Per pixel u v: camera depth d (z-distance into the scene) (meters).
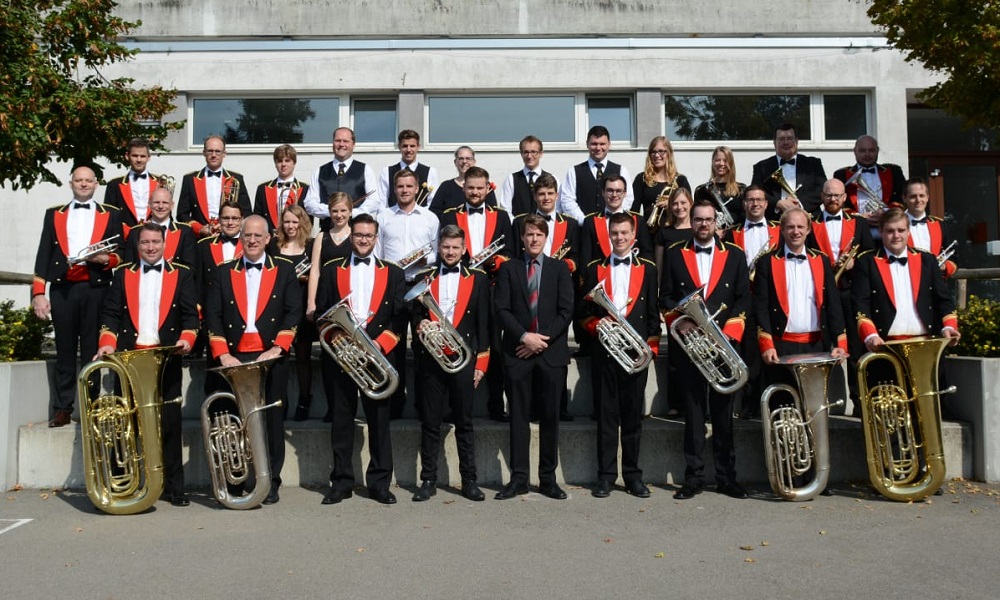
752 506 5.38
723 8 11.42
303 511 5.35
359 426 6.13
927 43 7.21
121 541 4.71
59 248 6.32
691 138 11.31
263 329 5.69
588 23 11.36
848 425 6.14
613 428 5.78
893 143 11.13
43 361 6.46
